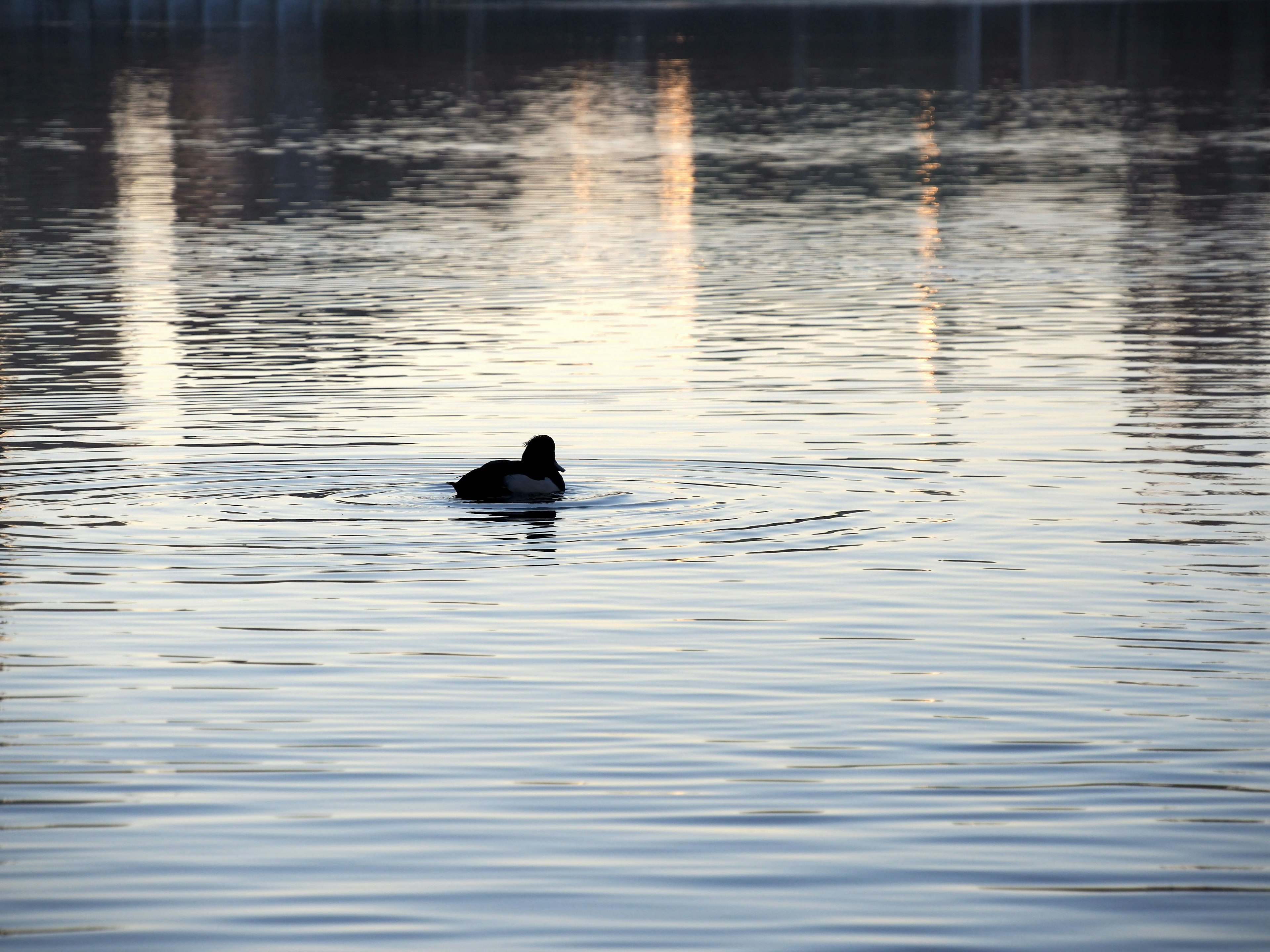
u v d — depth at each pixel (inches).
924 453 1389.0
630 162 3816.4
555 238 2741.1
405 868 674.8
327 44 7869.1
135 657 920.9
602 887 660.1
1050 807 730.2
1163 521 1187.3
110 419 1508.4
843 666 908.0
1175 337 1907.0
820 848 692.1
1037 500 1246.9
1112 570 1076.5
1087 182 3415.4
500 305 2138.3
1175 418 1509.6
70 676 892.0
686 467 1343.5
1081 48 7795.3
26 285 2293.3
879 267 2438.5
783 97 5580.7
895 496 1259.2
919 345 1871.3
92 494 1259.2
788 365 1756.9
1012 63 7047.2
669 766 774.5
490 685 877.8
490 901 648.4
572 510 1222.9
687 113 5012.3
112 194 3277.6
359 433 1454.2
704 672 898.7
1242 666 903.7
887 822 716.0
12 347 1865.2
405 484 1293.1
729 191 3344.0
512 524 1188.5
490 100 5442.9
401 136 4357.8
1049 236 2723.9
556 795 742.5
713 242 2696.9
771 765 775.7
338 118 4840.1
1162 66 6811.0
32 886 659.4
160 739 806.5
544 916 637.3
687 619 986.1
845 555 1114.1
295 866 676.7
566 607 1009.5
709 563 1098.7
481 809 727.7
